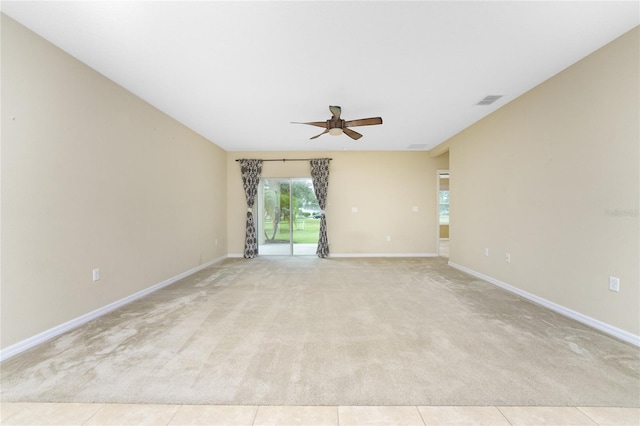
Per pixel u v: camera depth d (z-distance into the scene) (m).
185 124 4.76
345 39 2.44
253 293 3.81
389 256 6.84
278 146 6.40
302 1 1.98
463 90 3.49
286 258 6.63
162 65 2.87
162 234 4.15
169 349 2.26
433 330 2.62
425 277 4.71
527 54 2.69
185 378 1.88
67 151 2.65
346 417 1.54
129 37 2.41
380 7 2.05
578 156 2.85
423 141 5.98
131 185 3.50
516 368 1.99
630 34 2.34
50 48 2.48
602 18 2.18
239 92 3.50
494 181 4.25
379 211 6.87
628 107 2.38
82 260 2.80
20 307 2.25
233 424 1.49
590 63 2.70
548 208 3.24
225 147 6.49
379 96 3.65
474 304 3.35
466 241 5.08
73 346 2.31
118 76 3.09
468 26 2.27
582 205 2.81
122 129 3.34
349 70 2.98
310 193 6.93
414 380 1.86
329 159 6.83
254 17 2.15
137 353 2.20
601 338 2.45
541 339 2.43
